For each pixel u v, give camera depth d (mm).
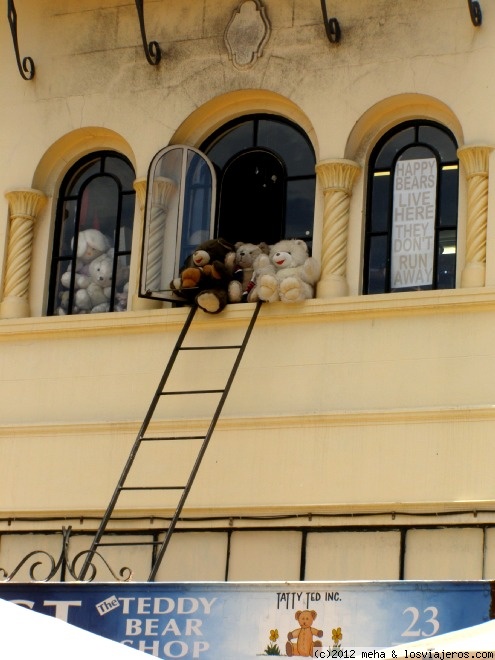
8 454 21297
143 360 21109
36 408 21469
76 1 22609
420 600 16328
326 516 19531
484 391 19484
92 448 20906
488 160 20141
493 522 18859
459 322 19797
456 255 20422
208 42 21891
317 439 19891
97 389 21234
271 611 16719
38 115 22547
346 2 21250
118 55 22312
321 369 20234
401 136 21141
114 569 20328
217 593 16969
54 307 22234
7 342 21891
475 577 18766
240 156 21812
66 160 22594
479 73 20422
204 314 20797
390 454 19531
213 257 20812
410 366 19859
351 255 20719
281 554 19656
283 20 21578
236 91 21594
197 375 20719
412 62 20781
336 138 20891
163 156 21391
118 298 21984
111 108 22172
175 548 20125
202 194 21469
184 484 20297
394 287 20719
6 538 21016
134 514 20391
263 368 20469
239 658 16688
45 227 22406
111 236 22250
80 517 20688
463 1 20719
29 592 17656
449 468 19234
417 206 20859
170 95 21906
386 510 19297
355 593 16500
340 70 21109
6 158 22562
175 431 20531
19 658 12828
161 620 17109
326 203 20750
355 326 20234
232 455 20172
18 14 22766
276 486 19891
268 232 21406
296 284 20234
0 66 22750
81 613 17422
